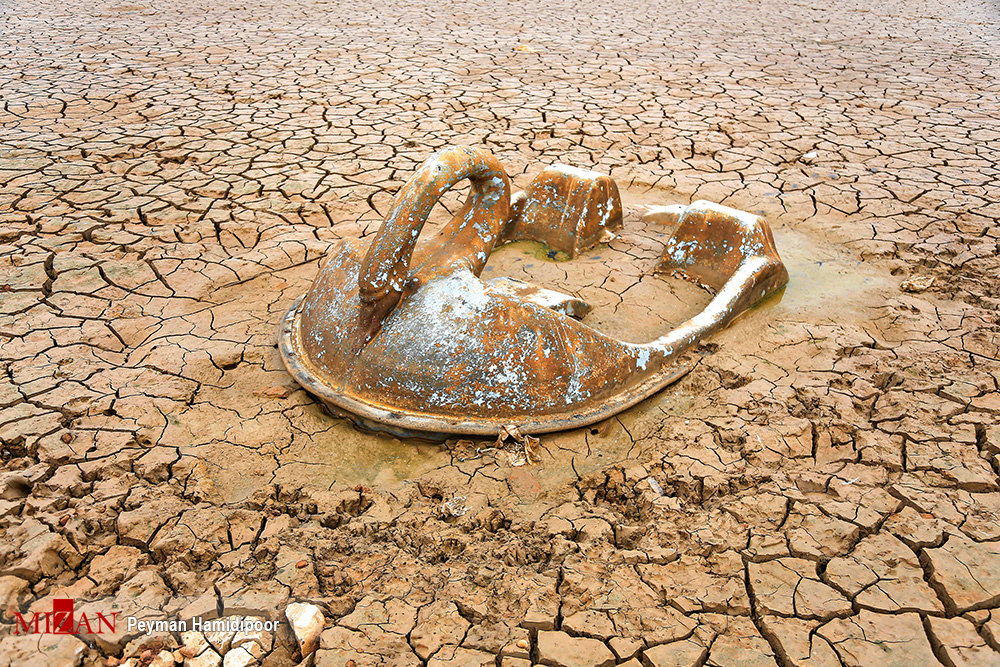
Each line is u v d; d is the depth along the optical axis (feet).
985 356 11.42
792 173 18.90
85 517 8.05
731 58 32.12
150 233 14.98
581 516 8.50
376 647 6.93
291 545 7.98
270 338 11.79
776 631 7.09
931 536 8.09
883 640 7.02
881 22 41.37
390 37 34.71
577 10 43.98
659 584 7.61
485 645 6.97
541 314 9.59
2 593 7.14
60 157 18.67
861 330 12.31
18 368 10.63
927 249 14.83
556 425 9.55
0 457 9.02
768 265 12.79
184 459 9.10
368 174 18.37
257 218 15.89
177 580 7.50
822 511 8.50
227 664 6.80
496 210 10.64
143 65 28.12
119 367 10.86
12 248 13.98
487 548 8.05
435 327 9.50
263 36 34.04
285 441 9.60
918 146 20.80
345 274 10.39
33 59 28.32
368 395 9.68
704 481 8.95
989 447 9.41
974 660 6.80
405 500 8.71
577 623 7.18
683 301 13.21
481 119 22.80
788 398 10.46
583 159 19.75
